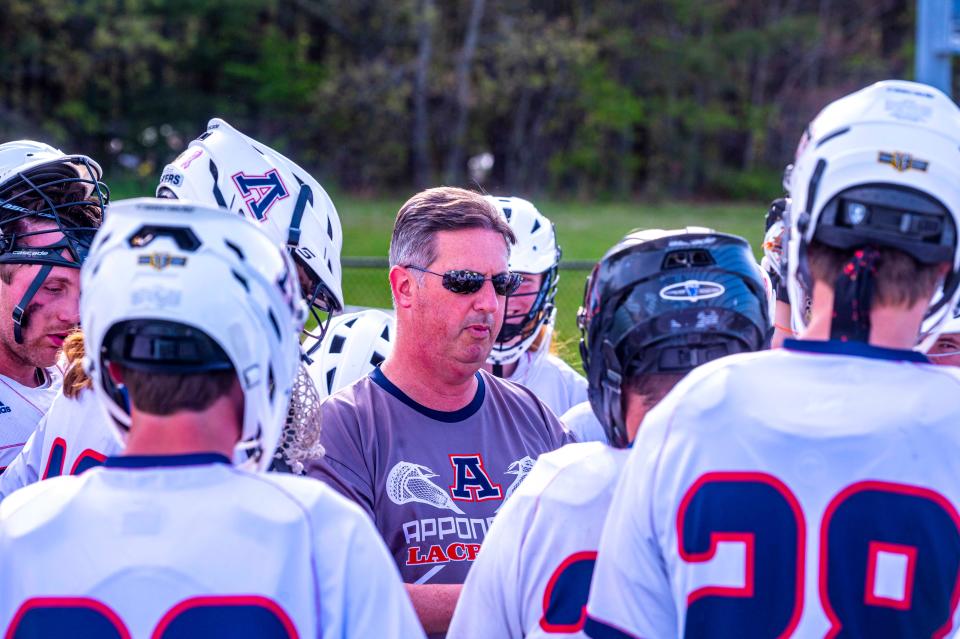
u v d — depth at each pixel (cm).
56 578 339
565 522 408
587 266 1608
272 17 9681
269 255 365
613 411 416
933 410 356
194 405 347
